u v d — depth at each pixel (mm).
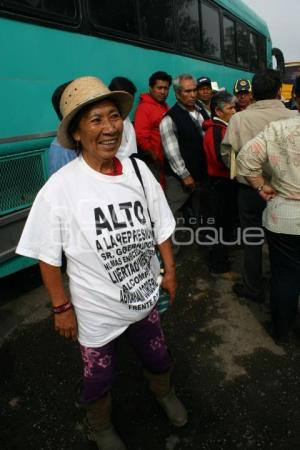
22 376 2562
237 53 8016
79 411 2268
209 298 3363
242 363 2570
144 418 2199
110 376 1824
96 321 1657
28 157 3104
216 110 3439
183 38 5480
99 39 3764
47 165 3271
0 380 2531
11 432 2154
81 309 1659
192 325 3004
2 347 2873
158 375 2023
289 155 2148
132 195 1600
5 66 2846
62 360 2701
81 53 3535
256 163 2268
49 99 3217
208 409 2227
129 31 4242
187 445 2025
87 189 1524
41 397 2381
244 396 2305
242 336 2842
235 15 7801
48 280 1619
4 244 3012
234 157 2932
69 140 1565
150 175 1742
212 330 2930
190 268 3932
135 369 2566
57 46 3273
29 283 3795
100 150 1499
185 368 2553
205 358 2639
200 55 6086
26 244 1566
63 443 2084
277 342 2729
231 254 4215
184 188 3811
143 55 4508
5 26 2828
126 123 2381
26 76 3006
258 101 2834
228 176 3475
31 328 3094
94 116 1453
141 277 1665
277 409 2203
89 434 2090
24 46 2979
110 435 1963
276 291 2539
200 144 3777
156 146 4297
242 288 3365
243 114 2844
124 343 2811
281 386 2365
